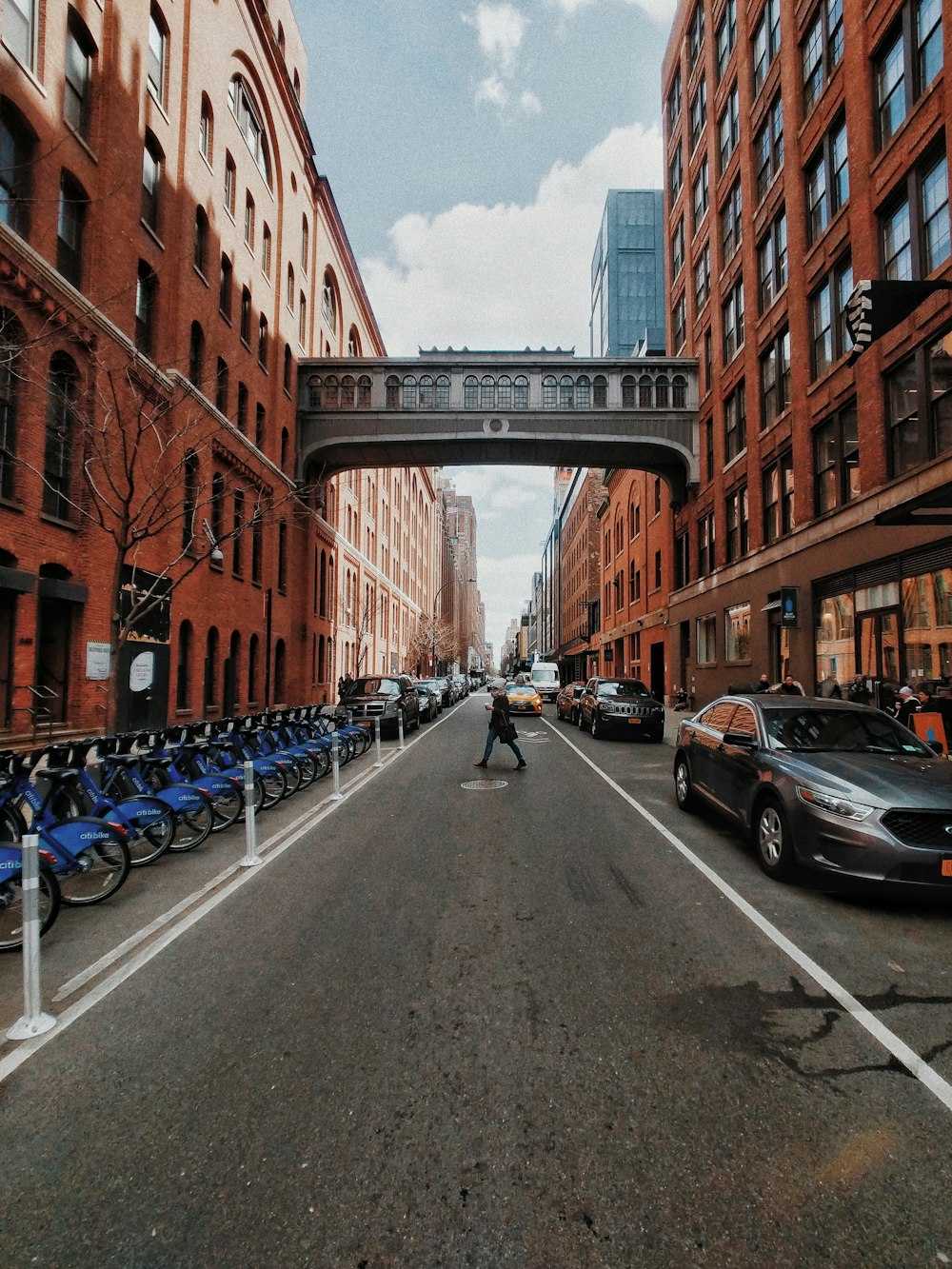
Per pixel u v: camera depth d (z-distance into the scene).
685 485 26.22
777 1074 2.96
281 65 24.39
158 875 6.00
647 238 70.88
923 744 6.39
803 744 6.29
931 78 11.53
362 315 38.59
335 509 33.84
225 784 7.62
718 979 3.88
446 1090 2.85
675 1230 2.13
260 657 22.77
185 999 3.69
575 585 63.31
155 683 15.37
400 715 16.83
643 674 33.47
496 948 4.31
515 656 168.88
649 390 25.92
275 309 24.53
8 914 5.03
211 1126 2.64
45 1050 3.19
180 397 16.16
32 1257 2.04
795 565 16.03
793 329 16.30
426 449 27.91
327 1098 2.80
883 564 12.52
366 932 4.60
